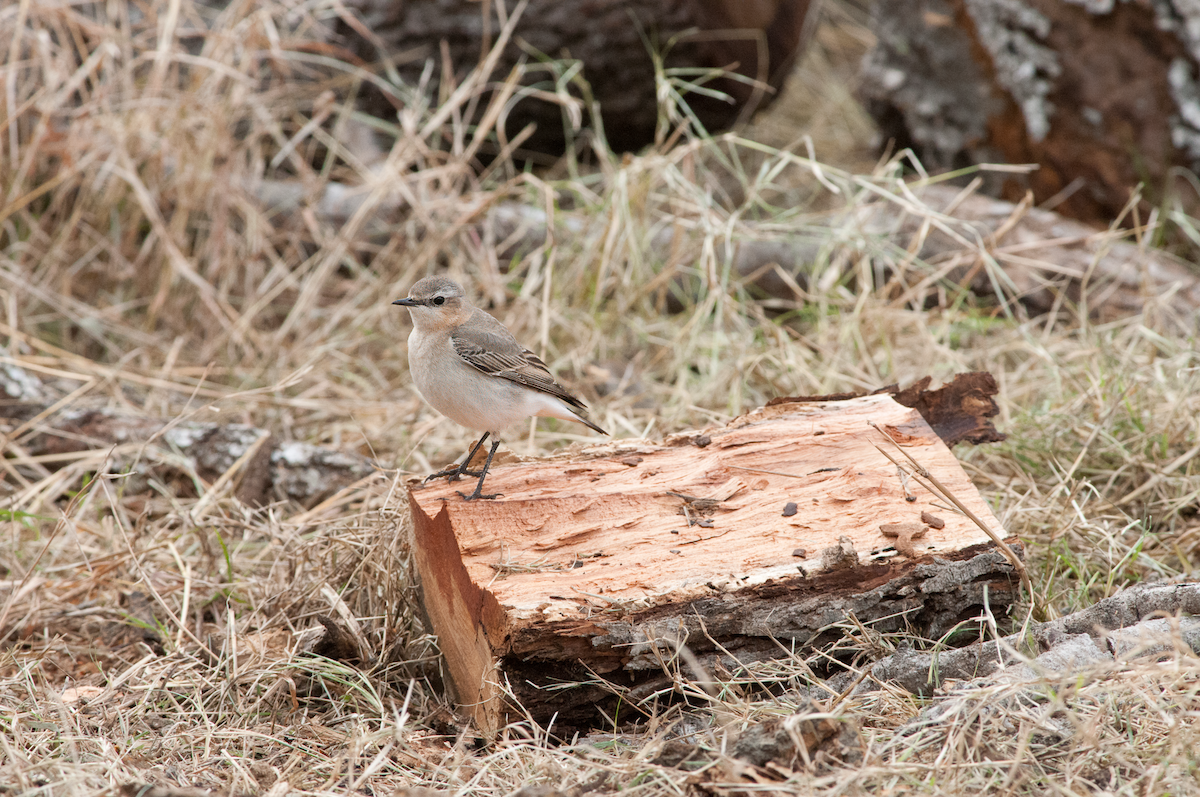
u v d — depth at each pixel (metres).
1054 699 5.62
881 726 6.18
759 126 20.17
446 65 15.34
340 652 7.77
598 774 6.00
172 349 13.31
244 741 6.54
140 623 8.22
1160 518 9.35
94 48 15.38
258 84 15.30
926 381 8.61
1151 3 13.64
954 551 6.86
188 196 14.26
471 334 8.27
